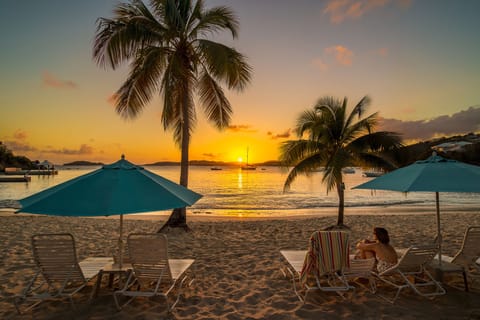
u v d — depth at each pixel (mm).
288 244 7973
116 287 4676
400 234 9438
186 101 10008
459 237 8766
